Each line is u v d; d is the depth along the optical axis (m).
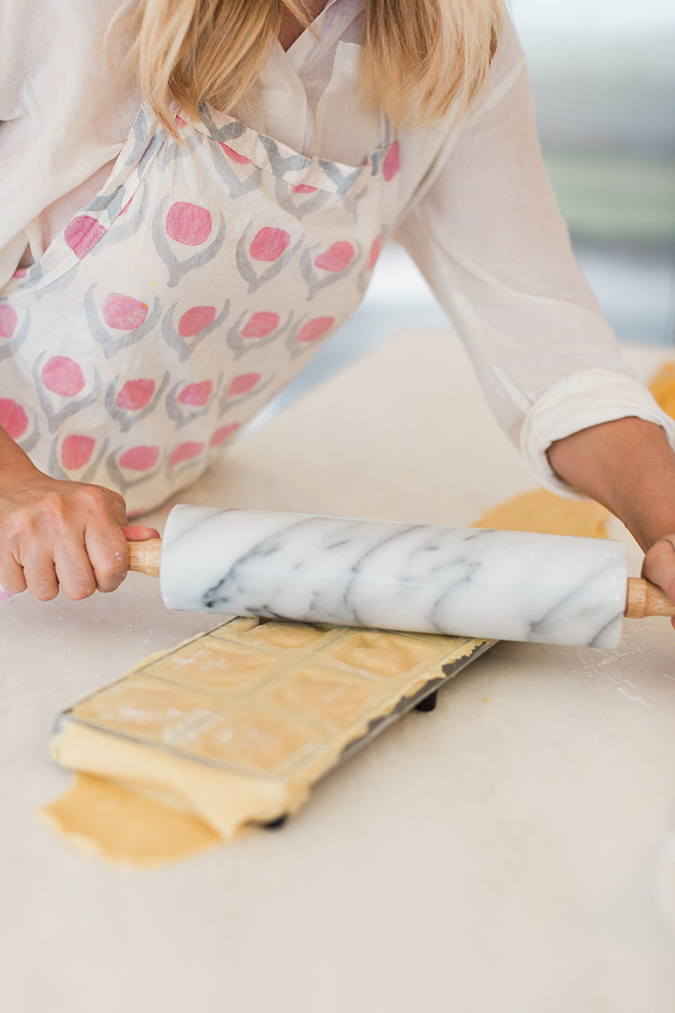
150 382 0.87
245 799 0.48
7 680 0.64
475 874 0.47
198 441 0.98
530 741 0.59
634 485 0.75
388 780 0.54
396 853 0.48
